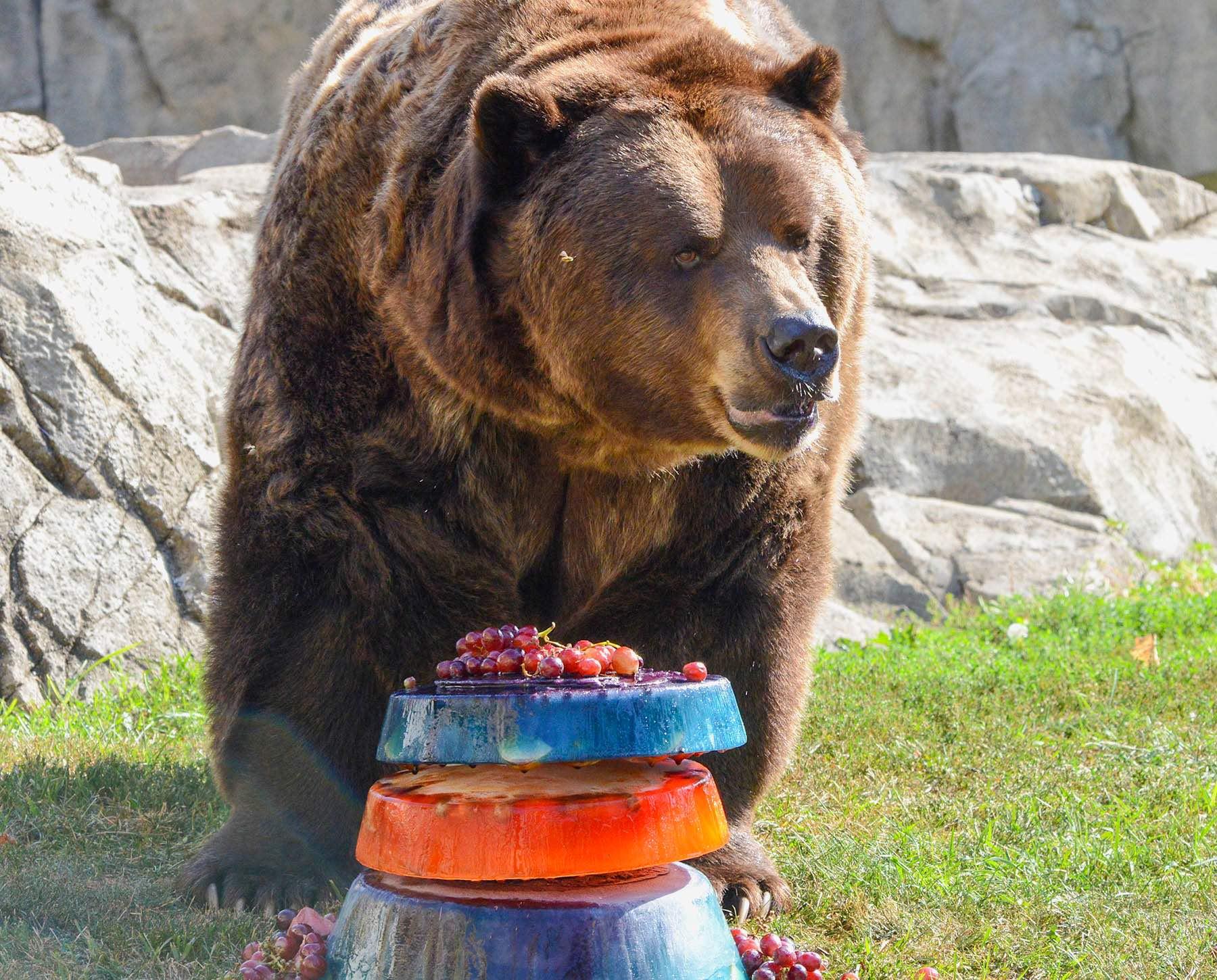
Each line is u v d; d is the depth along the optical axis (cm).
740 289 570
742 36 745
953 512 1625
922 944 640
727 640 693
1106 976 598
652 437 621
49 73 3222
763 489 683
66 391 1182
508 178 614
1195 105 2945
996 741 988
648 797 494
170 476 1223
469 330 624
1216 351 2033
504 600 686
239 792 708
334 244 683
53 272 1231
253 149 2142
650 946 477
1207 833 773
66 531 1143
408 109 679
